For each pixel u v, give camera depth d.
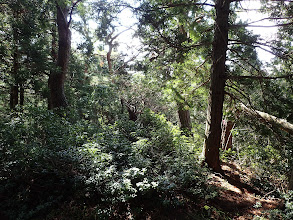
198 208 4.43
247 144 7.03
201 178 5.14
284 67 6.23
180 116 9.94
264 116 5.75
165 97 8.01
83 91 14.29
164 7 5.50
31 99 14.53
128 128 8.13
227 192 5.12
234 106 6.95
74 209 4.12
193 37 6.05
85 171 4.67
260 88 6.20
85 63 15.98
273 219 3.96
